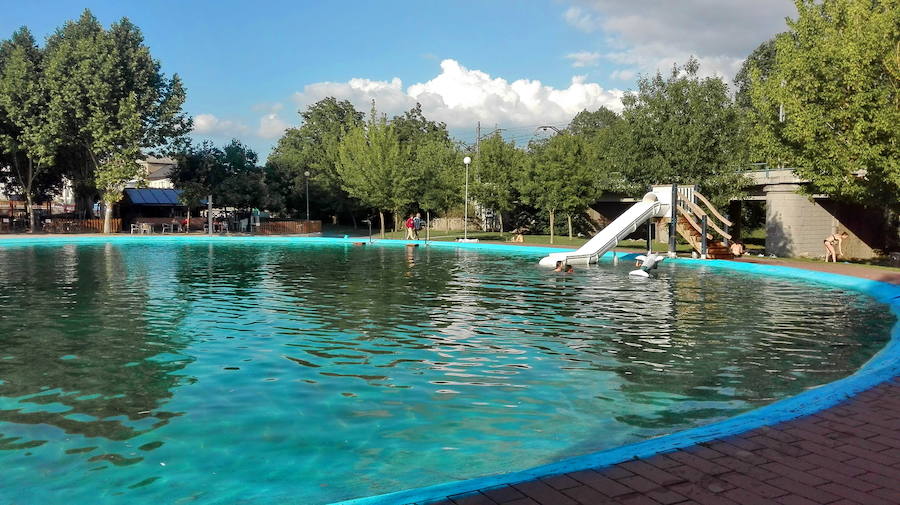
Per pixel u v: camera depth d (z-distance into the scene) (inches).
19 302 505.4
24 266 826.2
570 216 1454.2
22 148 1632.6
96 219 1895.9
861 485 146.6
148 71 1700.3
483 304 506.3
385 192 1525.6
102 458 186.7
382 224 1615.4
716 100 1116.5
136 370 289.6
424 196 1567.4
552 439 202.5
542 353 328.8
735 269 840.3
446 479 171.6
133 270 782.5
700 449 171.5
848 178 787.4
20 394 251.3
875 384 241.9
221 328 396.2
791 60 832.3
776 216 1168.2
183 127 1792.6
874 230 1307.8
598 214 1927.9
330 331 387.9
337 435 206.1
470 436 205.2
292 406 237.0
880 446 173.3
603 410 233.1
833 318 444.5
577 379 277.0
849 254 1255.5
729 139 1117.1
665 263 923.4
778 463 160.7
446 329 396.2
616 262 934.4
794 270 748.6
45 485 168.6
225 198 1910.7
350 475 174.6
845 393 228.5
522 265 885.8
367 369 293.7
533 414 228.2
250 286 622.5
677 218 999.0
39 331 383.6
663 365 302.7
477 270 807.7
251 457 187.5
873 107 733.9
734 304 513.3
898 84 741.9
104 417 223.8
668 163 1126.4
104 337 366.0
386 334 378.9
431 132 3211.1
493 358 316.8
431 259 997.2
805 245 1171.3
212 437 203.9
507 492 143.6
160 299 527.2
